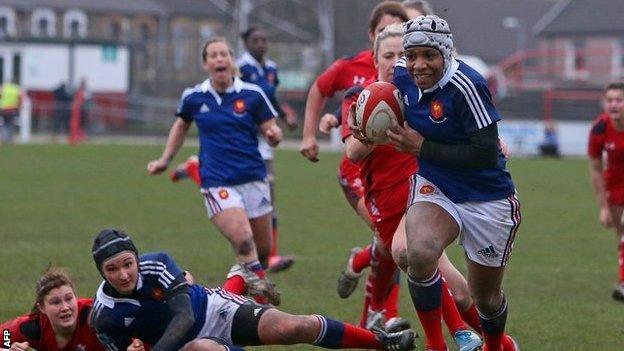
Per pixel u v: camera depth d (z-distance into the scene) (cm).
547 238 4994
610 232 5244
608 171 3694
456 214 2102
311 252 4384
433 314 2153
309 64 19225
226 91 3117
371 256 2603
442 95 2036
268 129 3114
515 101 14150
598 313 3148
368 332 2164
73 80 15350
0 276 3547
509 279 3784
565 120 13325
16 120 13262
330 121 2823
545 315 3091
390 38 2422
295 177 8112
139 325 2077
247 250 2988
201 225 5159
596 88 15400
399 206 2398
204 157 3106
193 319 2044
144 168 8481
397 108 2098
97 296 2091
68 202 6038
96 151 10112
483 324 2247
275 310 2136
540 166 9731
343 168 2762
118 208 5806
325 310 3075
